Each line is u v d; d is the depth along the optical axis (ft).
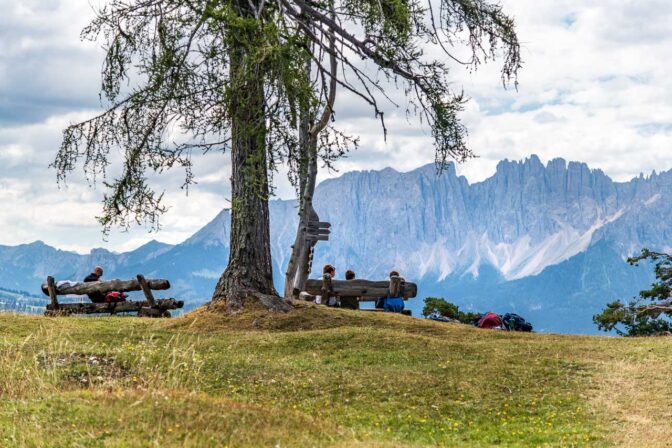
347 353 66.18
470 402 52.70
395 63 75.05
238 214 78.69
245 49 66.80
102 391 44.73
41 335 69.05
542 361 62.95
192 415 39.91
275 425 41.14
